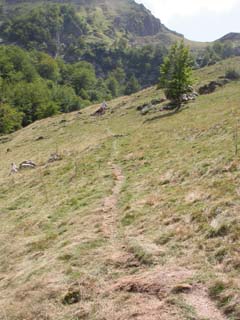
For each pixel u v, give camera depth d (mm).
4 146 77625
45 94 151625
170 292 12461
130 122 65062
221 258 13820
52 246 19953
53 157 47938
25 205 30656
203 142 33312
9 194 36031
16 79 175250
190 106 62344
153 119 60656
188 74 64125
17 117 125750
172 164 29594
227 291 11867
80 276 15117
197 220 17250
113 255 16156
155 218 19125
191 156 29734
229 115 43125
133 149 40562
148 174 29203
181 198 20688
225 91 67875
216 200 18656
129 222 19969
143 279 13500
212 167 24250
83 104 168125
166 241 16438
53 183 34875
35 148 63781
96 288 14000
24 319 13602
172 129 46312
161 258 14945
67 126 78500
